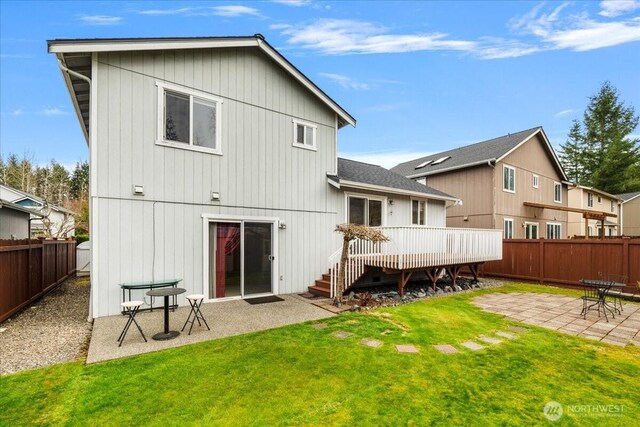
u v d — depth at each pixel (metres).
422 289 10.47
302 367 4.36
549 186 20.27
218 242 8.20
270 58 9.16
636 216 29.33
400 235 8.89
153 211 7.23
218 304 7.84
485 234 12.02
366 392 3.77
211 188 8.07
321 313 7.12
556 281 11.96
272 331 5.80
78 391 3.67
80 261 13.81
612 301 9.20
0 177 31.25
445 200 13.88
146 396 3.59
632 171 31.08
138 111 7.08
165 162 7.41
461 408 3.49
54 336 5.57
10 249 6.64
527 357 4.91
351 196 10.98
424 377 4.18
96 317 6.52
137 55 7.11
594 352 5.18
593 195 24.97
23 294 7.47
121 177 6.85
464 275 14.74
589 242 11.21
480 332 6.09
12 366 4.35
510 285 12.15
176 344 5.12
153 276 7.19
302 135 9.94
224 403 3.49
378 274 10.88
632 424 3.28
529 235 18.28
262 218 8.91
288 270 9.41
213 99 8.14
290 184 9.55
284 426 3.13
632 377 4.32
